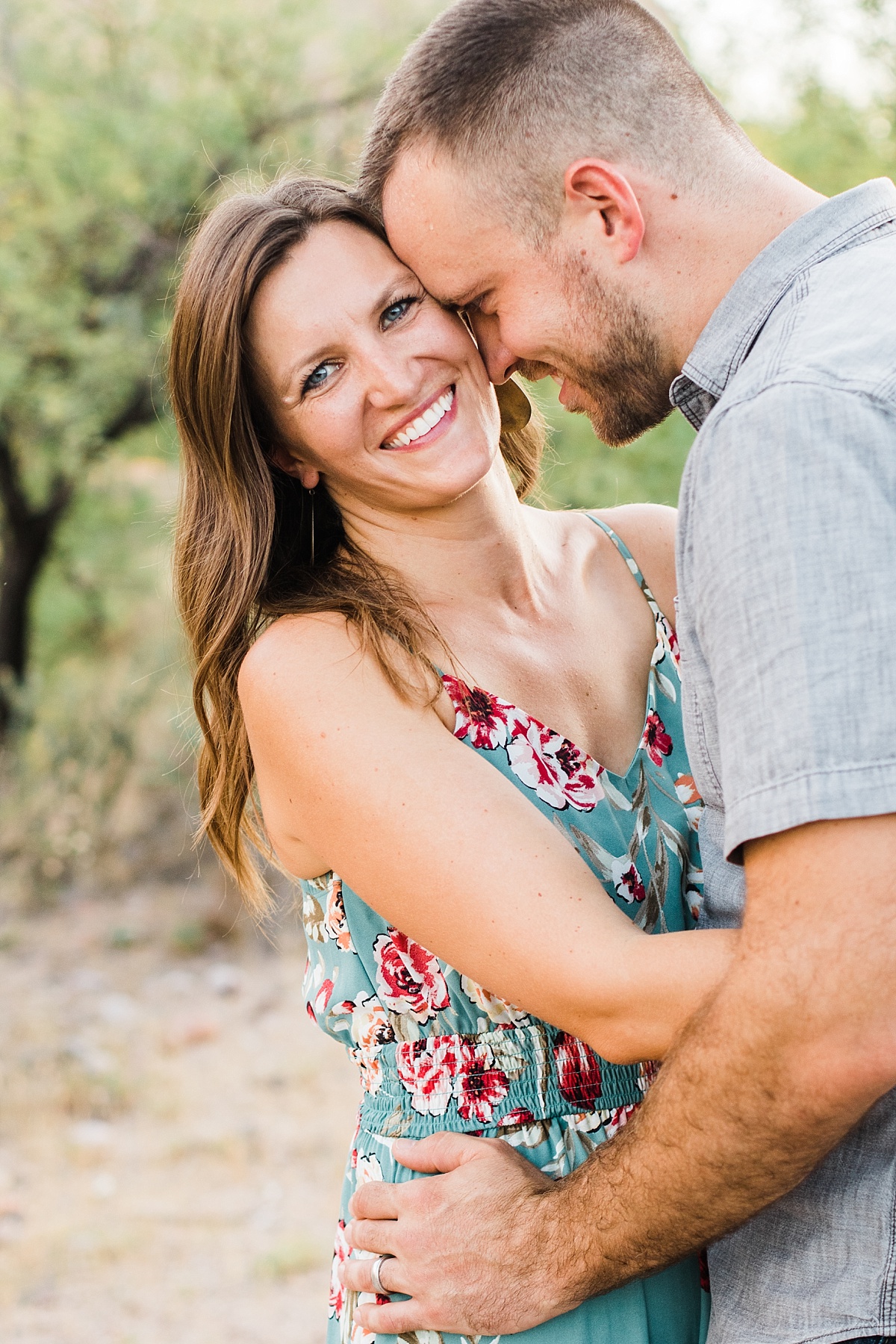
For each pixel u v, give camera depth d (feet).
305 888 5.66
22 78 28.45
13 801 25.08
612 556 6.42
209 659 5.83
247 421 5.62
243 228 5.39
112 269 28.43
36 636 34.65
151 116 27.35
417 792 4.88
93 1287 12.48
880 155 16.97
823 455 3.86
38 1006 19.76
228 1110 16.11
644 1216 4.49
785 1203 4.66
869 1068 3.88
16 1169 14.84
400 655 5.23
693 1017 4.27
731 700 3.98
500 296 5.13
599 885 4.82
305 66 28.60
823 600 3.80
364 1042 5.53
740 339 4.66
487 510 5.74
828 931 3.82
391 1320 5.10
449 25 4.99
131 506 33.50
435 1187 5.09
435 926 4.86
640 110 4.75
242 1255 12.97
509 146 4.83
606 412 5.21
